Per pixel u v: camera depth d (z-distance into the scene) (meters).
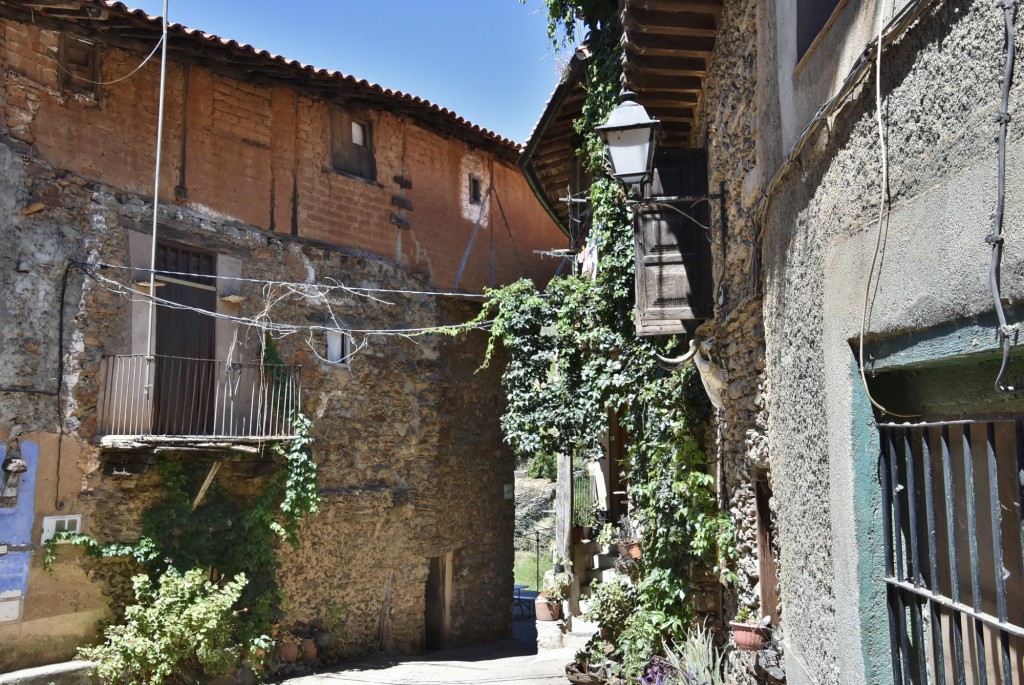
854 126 3.10
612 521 13.75
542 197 16.03
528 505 30.22
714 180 6.62
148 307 10.94
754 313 5.18
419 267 14.94
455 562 15.50
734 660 6.25
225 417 11.70
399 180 14.70
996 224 2.06
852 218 3.12
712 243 6.82
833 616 3.51
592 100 10.41
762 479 5.58
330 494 12.93
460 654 14.26
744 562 6.12
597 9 10.15
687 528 7.32
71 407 10.08
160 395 11.05
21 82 9.87
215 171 12.00
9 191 9.64
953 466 2.85
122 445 10.15
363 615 13.45
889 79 2.76
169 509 10.90
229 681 10.62
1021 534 2.34
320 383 12.96
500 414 16.94
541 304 12.76
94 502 10.24
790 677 4.39
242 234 12.20
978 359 2.45
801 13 3.94
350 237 13.77
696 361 6.39
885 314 2.81
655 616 7.73
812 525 3.81
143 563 10.58
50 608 9.73
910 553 3.02
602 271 10.36
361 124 14.22
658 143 7.53
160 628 9.91
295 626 12.41
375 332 13.46
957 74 2.30
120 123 10.92
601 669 8.85
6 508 9.38
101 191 10.58
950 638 2.78
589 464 16.45
